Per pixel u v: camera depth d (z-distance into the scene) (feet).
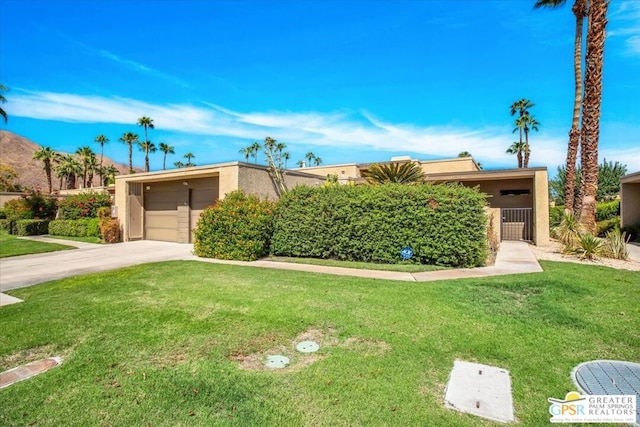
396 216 33.68
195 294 22.11
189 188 55.16
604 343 14.26
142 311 18.79
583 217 45.47
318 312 18.21
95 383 11.49
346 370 12.11
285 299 20.71
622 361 12.74
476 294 21.39
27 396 10.77
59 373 12.19
